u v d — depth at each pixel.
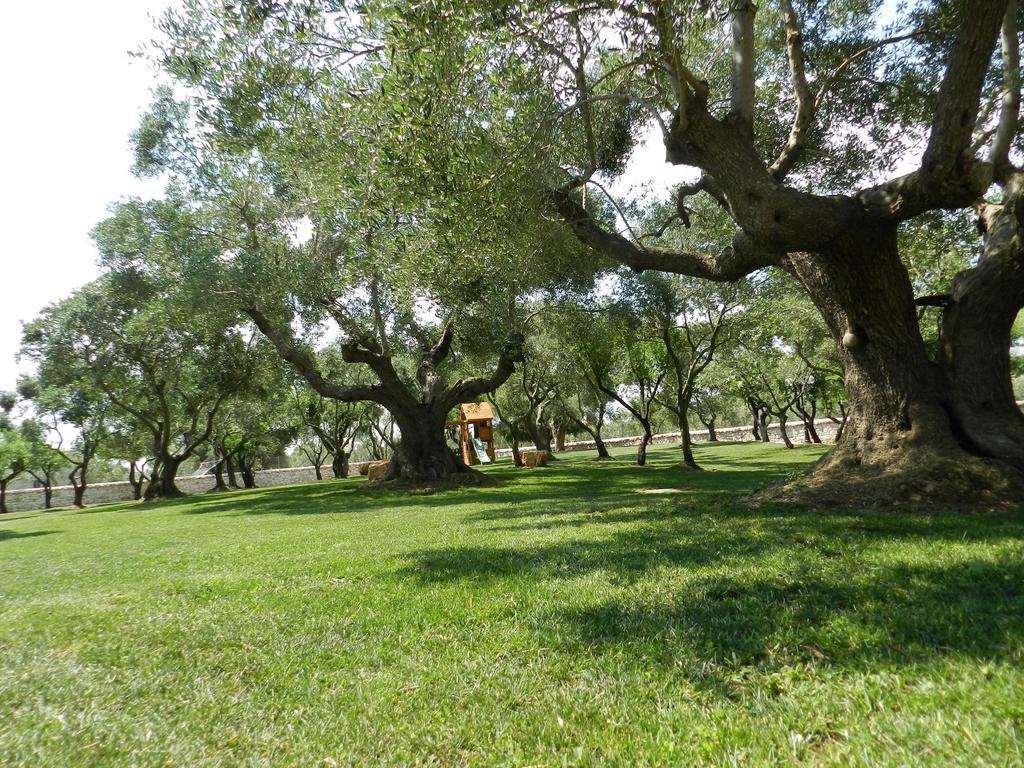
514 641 3.91
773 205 7.83
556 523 9.74
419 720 2.94
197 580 7.00
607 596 4.75
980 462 7.96
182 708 3.28
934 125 7.20
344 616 4.84
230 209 22.38
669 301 24.28
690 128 8.16
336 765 2.60
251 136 9.53
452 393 24.11
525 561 6.48
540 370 34.72
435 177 8.25
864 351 9.18
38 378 35.03
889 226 8.32
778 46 11.84
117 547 11.72
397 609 4.90
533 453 37.75
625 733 2.70
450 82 7.48
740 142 8.09
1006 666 2.92
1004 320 8.79
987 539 5.68
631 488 17.88
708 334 27.92
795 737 2.53
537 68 8.70
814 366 33.12
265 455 56.53
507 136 9.13
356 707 3.13
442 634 4.21
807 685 2.99
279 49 8.45
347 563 7.32
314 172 11.40
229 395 34.41
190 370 33.44
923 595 4.14
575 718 2.85
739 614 4.07
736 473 22.23
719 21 8.46
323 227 13.61
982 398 8.66
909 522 6.80
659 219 19.48
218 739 2.90
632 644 3.67
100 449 44.00
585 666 3.43
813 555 5.55
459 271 11.34
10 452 41.25
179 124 21.33
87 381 31.91
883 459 8.74
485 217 9.21
